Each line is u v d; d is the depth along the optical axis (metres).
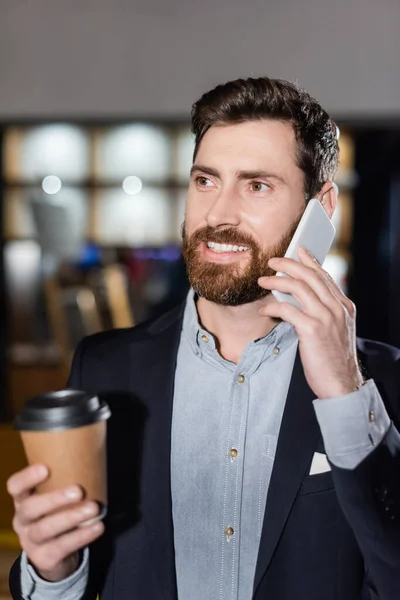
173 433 0.98
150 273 4.96
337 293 0.83
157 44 3.39
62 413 0.68
